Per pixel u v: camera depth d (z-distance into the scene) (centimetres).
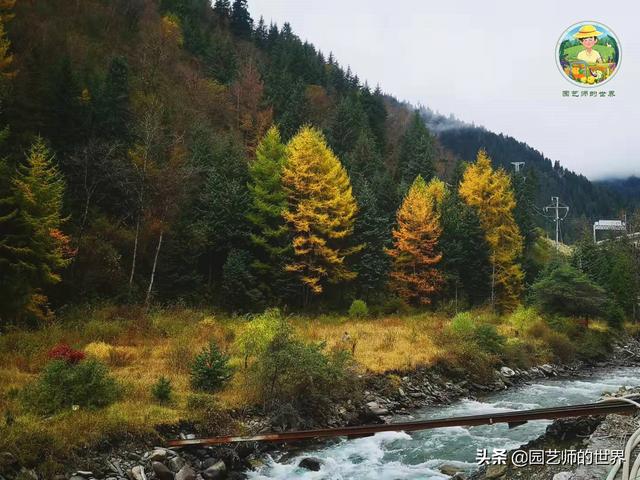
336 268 3238
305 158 3209
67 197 2550
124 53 4900
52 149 2666
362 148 5259
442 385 1969
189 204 3052
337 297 3397
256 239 3019
